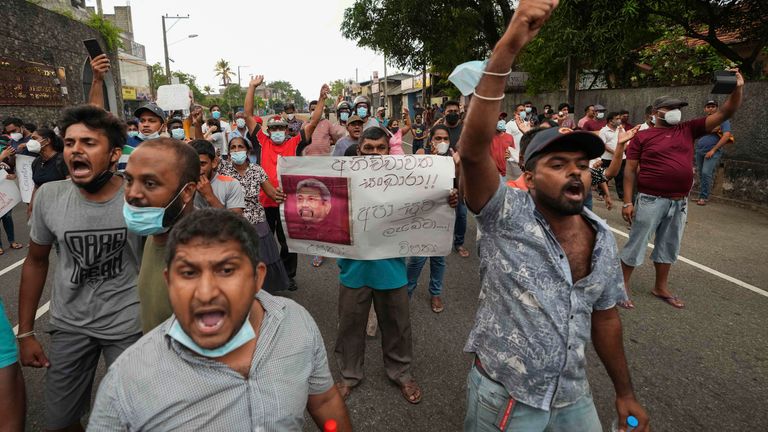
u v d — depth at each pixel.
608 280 1.61
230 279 1.10
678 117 3.93
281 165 2.91
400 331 2.93
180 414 1.10
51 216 1.99
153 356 1.12
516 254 1.57
